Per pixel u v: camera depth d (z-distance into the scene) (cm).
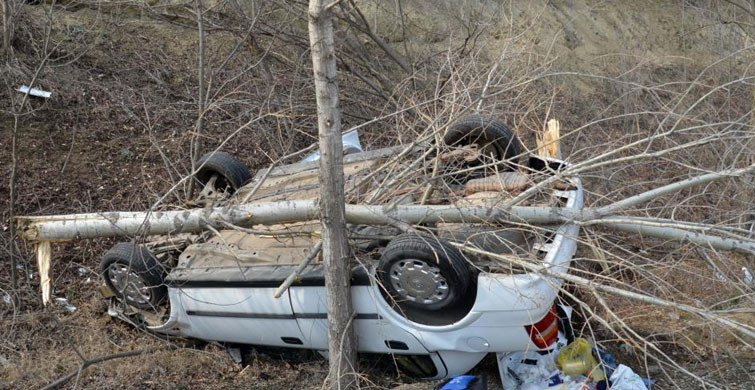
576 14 1266
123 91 924
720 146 739
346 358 492
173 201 760
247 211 531
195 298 544
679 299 621
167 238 605
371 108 915
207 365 564
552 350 501
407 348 507
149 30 1039
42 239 571
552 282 464
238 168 671
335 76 448
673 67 1198
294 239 550
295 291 511
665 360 560
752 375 530
